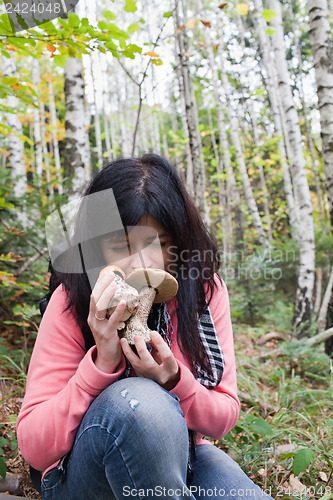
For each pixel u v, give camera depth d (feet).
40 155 36.65
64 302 3.88
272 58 39.68
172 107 45.75
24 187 22.49
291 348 12.79
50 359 3.70
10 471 5.49
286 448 6.18
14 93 8.66
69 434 3.25
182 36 16.46
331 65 13.08
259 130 46.44
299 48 41.98
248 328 16.84
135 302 3.31
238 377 9.37
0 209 11.45
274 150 32.99
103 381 3.31
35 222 12.55
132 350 3.64
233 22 42.11
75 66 15.60
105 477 3.17
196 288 4.07
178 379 3.57
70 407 3.26
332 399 8.89
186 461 3.20
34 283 10.59
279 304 19.58
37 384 3.61
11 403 6.79
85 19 7.15
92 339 3.83
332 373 10.32
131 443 2.96
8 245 11.78
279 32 21.88
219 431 3.93
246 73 37.88
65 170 15.47
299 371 12.13
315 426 7.34
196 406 3.73
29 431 3.31
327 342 12.84
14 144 23.91
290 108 21.17
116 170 3.73
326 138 13.04
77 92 15.60
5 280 8.85
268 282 20.98
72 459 3.27
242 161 32.55
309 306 17.76
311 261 18.22
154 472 2.96
